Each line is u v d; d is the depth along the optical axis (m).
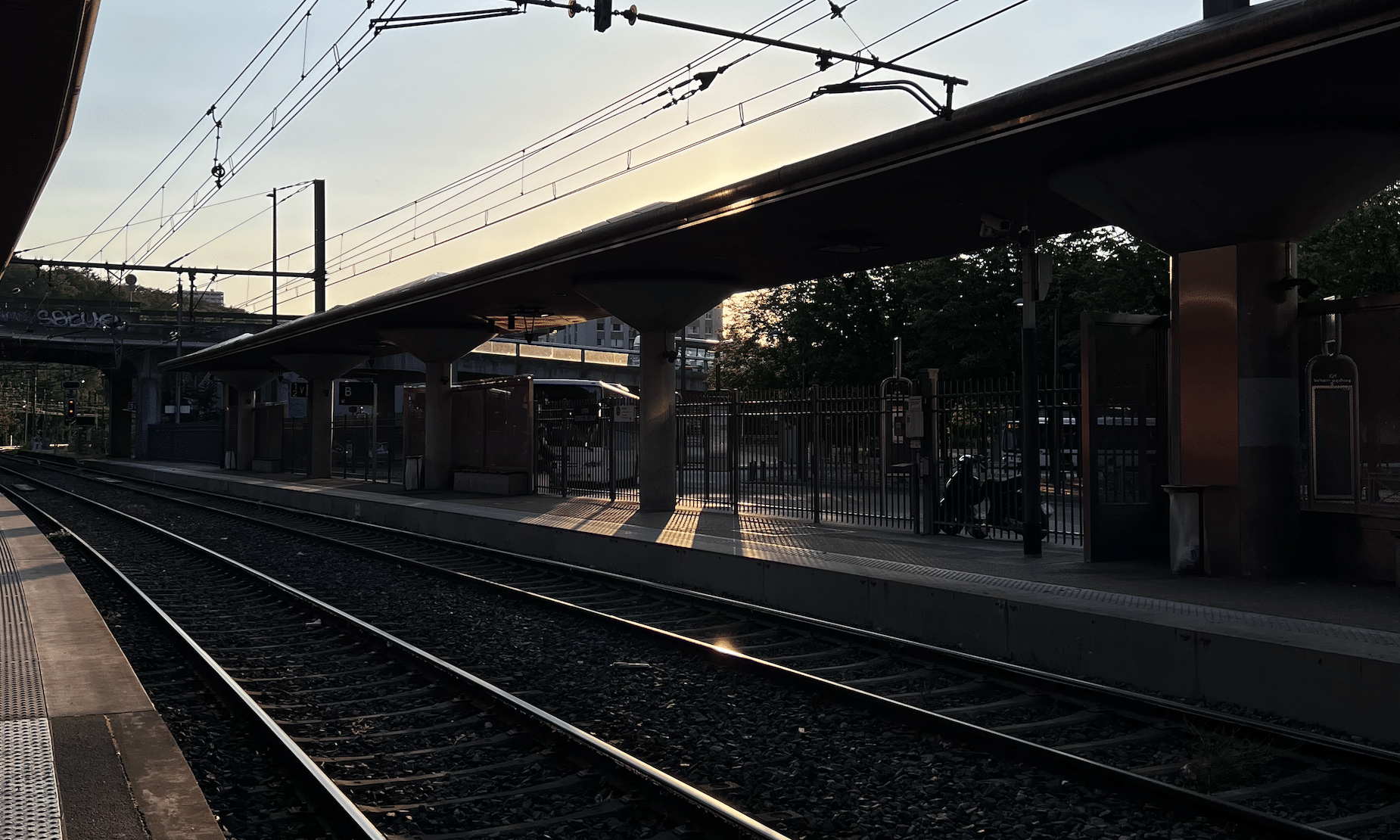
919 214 15.98
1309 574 12.41
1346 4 8.62
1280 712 8.16
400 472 46.44
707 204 16.34
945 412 17.48
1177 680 8.98
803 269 21.19
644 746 7.53
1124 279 29.38
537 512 22.91
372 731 8.16
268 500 35.22
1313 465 12.48
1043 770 6.86
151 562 19.19
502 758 7.39
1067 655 9.98
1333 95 10.44
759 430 21.34
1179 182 12.04
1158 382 14.11
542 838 5.88
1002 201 15.07
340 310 31.22
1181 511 12.65
